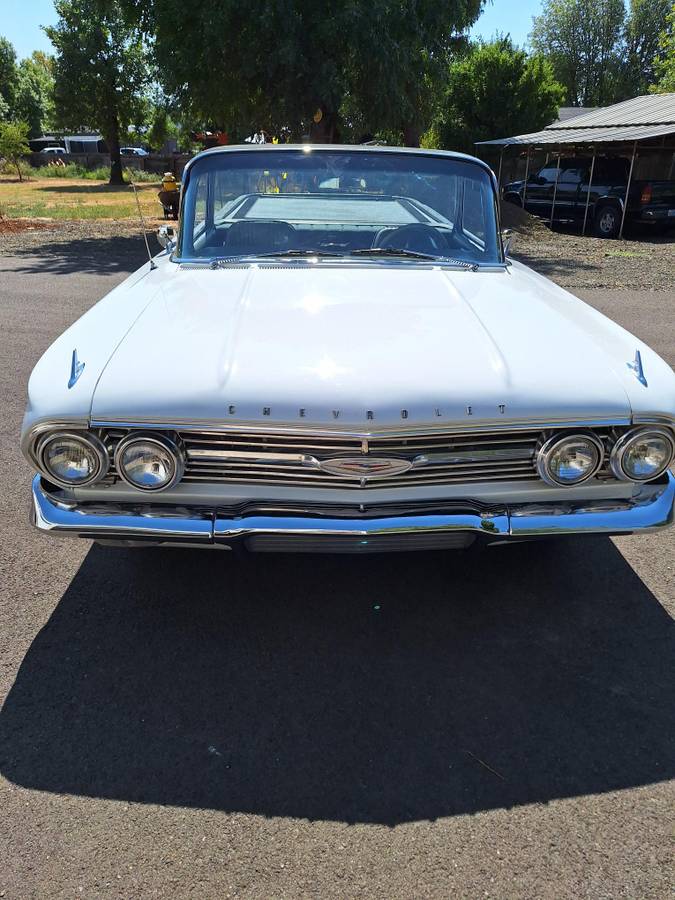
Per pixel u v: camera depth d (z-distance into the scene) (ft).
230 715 7.34
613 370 7.64
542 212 59.47
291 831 6.10
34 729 7.10
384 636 8.62
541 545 10.66
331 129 48.11
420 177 11.40
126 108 112.78
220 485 7.45
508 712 7.45
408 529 7.32
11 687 7.64
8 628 8.59
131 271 33.32
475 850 5.95
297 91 43.70
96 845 5.94
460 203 11.48
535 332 8.26
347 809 6.31
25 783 6.50
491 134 82.48
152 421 6.97
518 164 81.51
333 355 7.44
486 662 8.20
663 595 9.48
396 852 5.92
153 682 7.78
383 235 11.30
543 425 7.18
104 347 7.79
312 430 6.96
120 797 6.39
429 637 8.62
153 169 126.21
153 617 8.88
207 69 44.21
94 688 7.67
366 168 11.34
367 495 7.41
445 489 7.55
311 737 7.09
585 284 31.09
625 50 167.84
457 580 9.75
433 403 7.00
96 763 6.73
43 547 10.36
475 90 81.30
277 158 11.35
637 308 26.14
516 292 9.72
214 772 6.67
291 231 11.28
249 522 7.33
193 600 9.23
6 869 5.71
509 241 11.86
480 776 6.67
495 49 80.64
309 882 5.66
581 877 5.73
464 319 8.45
